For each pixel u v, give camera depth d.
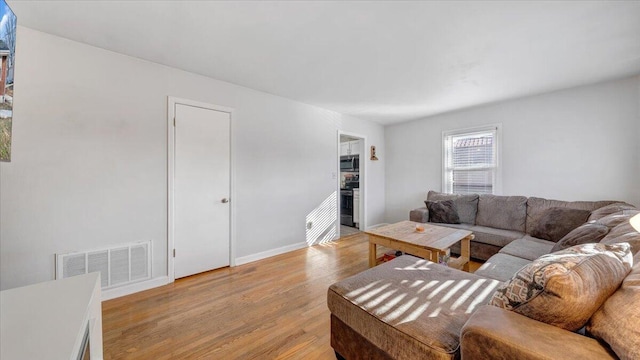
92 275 1.15
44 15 1.73
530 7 1.64
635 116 2.72
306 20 1.80
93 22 1.82
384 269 1.71
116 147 2.25
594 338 0.78
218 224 2.91
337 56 2.33
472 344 0.85
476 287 1.44
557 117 3.22
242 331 1.76
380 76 2.78
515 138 3.56
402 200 5.00
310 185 3.88
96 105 2.15
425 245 2.28
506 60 2.39
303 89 3.20
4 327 0.77
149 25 1.86
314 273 2.79
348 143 5.77
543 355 0.71
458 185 4.22
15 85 1.84
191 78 2.69
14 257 1.84
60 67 2.00
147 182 2.41
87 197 2.11
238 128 3.06
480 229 3.22
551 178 3.27
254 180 3.22
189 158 2.68
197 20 1.80
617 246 1.12
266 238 3.35
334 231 4.25
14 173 1.83
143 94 2.39
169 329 1.77
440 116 4.41
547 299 0.83
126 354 1.52
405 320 1.15
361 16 1.75
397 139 5.08
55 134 1.98
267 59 2.39
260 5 1.64
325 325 1.83
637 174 2.72
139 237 2.37
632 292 0.76
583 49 2.18
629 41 2.04
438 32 1.94
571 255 0.95
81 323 0.80
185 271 2.66
